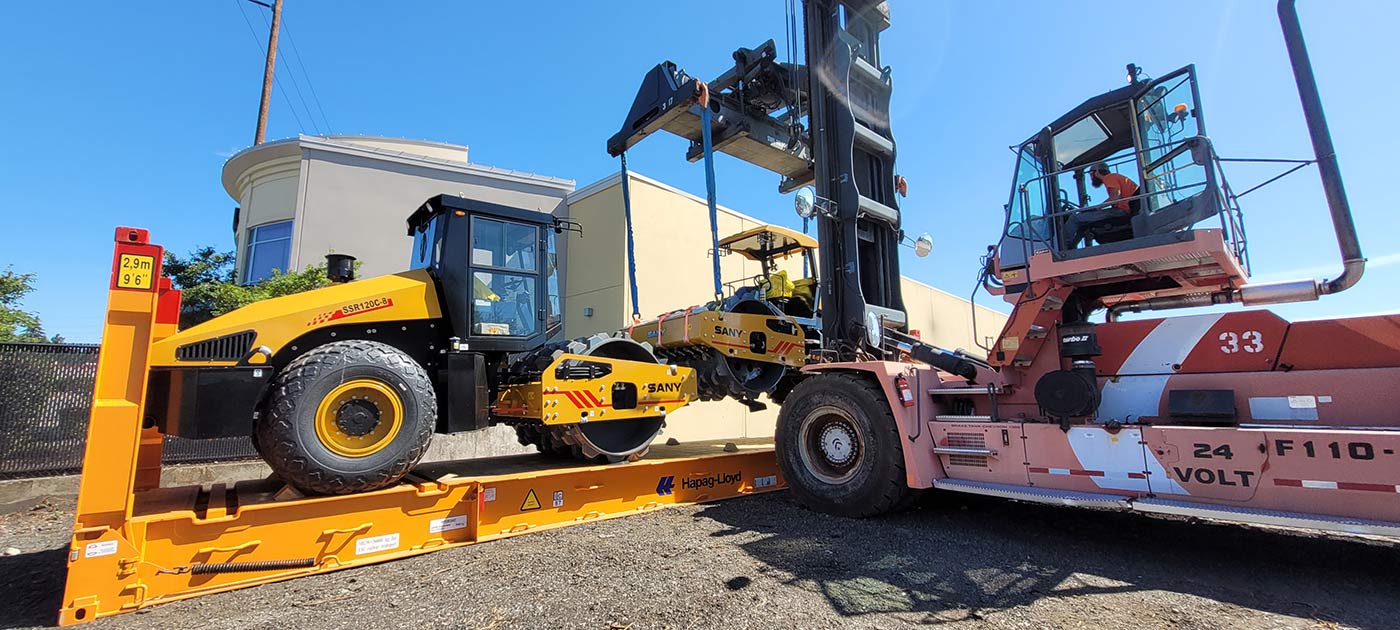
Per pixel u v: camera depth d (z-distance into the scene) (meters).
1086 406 4.03
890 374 4.86
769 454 6.34
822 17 6.13
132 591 3.10
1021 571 3.65
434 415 4.19
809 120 6.23
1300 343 3.68
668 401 5.61
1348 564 3.81
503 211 5.21
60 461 6.40
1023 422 4.43
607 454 5.26
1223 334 3.94
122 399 3.17
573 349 5.19
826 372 5.39
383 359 4.00
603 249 11.33
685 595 3.26
